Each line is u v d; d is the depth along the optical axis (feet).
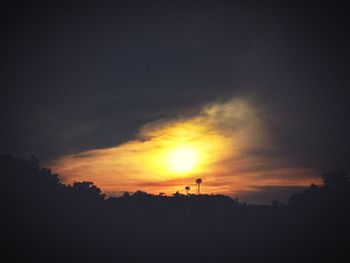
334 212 314.35
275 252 283.79
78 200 325.21
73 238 273.75
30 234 258.98
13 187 294.25
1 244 240.32
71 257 254.27
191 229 315.78
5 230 251.80
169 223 323.16
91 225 297.12
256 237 306.96
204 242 297.94
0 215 260.42
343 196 330.54
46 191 313.32
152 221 324.39
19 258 235.81
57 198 312.29
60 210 299.17
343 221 299.17
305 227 307.78
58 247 258.57
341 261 256.73
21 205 280.92
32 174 321.93
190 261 275.80
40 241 256.93
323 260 262.88
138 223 318.24
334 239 282.15
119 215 325.42
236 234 311.68
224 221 331.57
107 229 299.17
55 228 275.59
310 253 274.16
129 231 303.27
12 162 321.11
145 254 278.46
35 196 299.79
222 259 278.26
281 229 314.55
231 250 289.12
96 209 323.37
